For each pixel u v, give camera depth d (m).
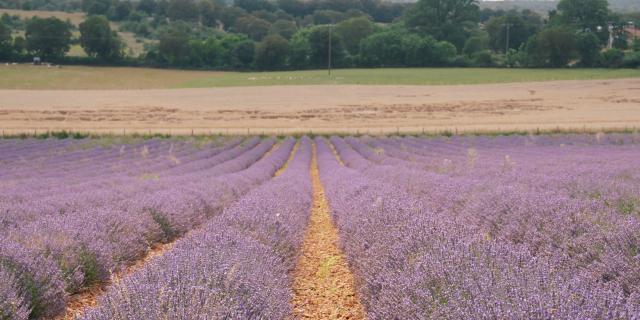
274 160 25.92
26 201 11.48
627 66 98.44
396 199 8.78
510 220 7.20
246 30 153.25
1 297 4.82
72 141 36.41
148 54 112.38
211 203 11.57
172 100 63.59
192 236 6.51
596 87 68.88
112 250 7.33
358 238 6.82
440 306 3.73
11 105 57.59
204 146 33.94
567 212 6.82
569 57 101.25
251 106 58.69
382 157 25.12
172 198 10.65
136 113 53.75
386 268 5.14
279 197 10.82
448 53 110.94
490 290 3.81
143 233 8.72
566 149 27.34
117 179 16.31
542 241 6.17
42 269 5.70
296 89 73.25
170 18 171.00
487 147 30.91
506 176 13.38
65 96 66.31
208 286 4.14
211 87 78.00
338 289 6.72
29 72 91.25
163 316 3.61
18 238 6.67
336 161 25.08
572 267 5.06
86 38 106.12
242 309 3.93
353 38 127.62
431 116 50.69
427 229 5.80
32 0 198.50
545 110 52.22
